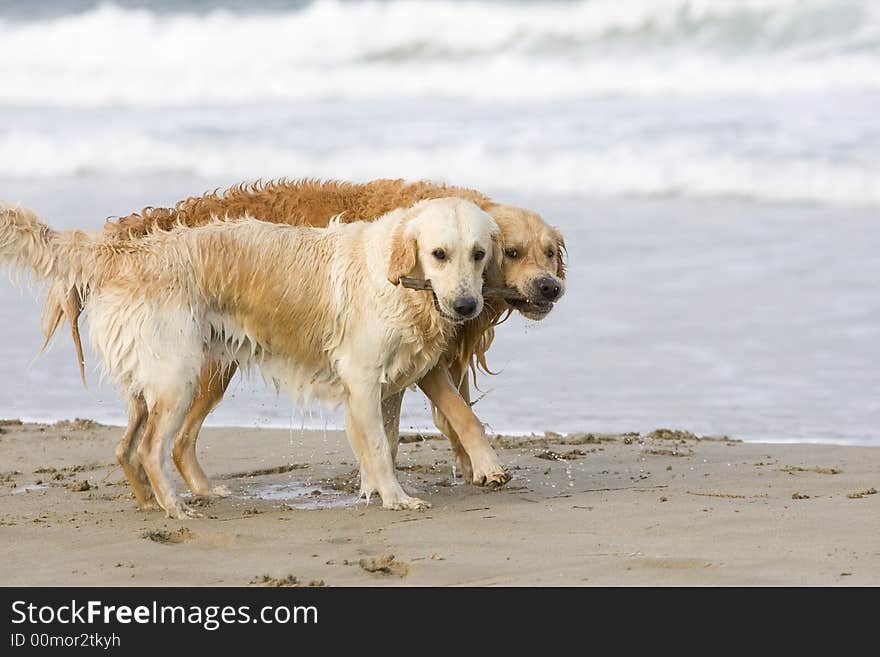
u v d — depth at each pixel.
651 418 13.31
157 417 9.69
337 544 8.72
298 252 10.05
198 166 28.28
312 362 10.26
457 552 8.41
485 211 10.28
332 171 26.98
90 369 15.64
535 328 16.89
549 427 13.11
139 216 11.14
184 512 9.70
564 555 8.25
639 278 18.95
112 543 8.81
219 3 42.31
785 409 13.47
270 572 8.09
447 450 12.25
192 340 9.75
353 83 34.66
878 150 24.86
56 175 28.50
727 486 10.35
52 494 10.57
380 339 9.87
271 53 37.59
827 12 32.19
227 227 10.05
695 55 32.69
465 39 35.66
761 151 25.33
